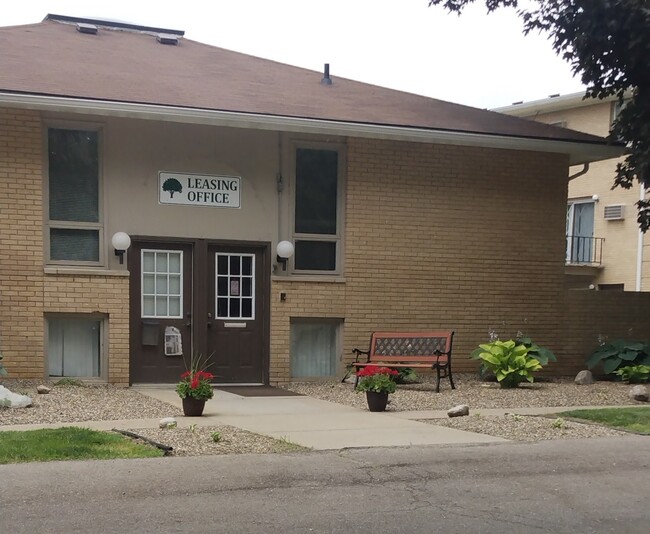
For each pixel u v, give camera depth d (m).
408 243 13.55
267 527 5.04
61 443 6.95
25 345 11.54
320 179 13.27
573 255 25.50
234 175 12.72
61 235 11.93
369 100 14.91
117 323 11.97
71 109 11.15
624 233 23.91
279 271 12.93
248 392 11.82
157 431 7.91
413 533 4.99
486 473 6.50
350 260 13.21
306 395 11.52
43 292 11.61
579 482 6.27
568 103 25.73
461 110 15.32
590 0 11.77
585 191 25.17
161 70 14.27
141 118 11.66
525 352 12.70
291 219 13.02
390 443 7.58
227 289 12.72
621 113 13.29
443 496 5.81
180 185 12.42
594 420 8.98
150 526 4.99
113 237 11.91
